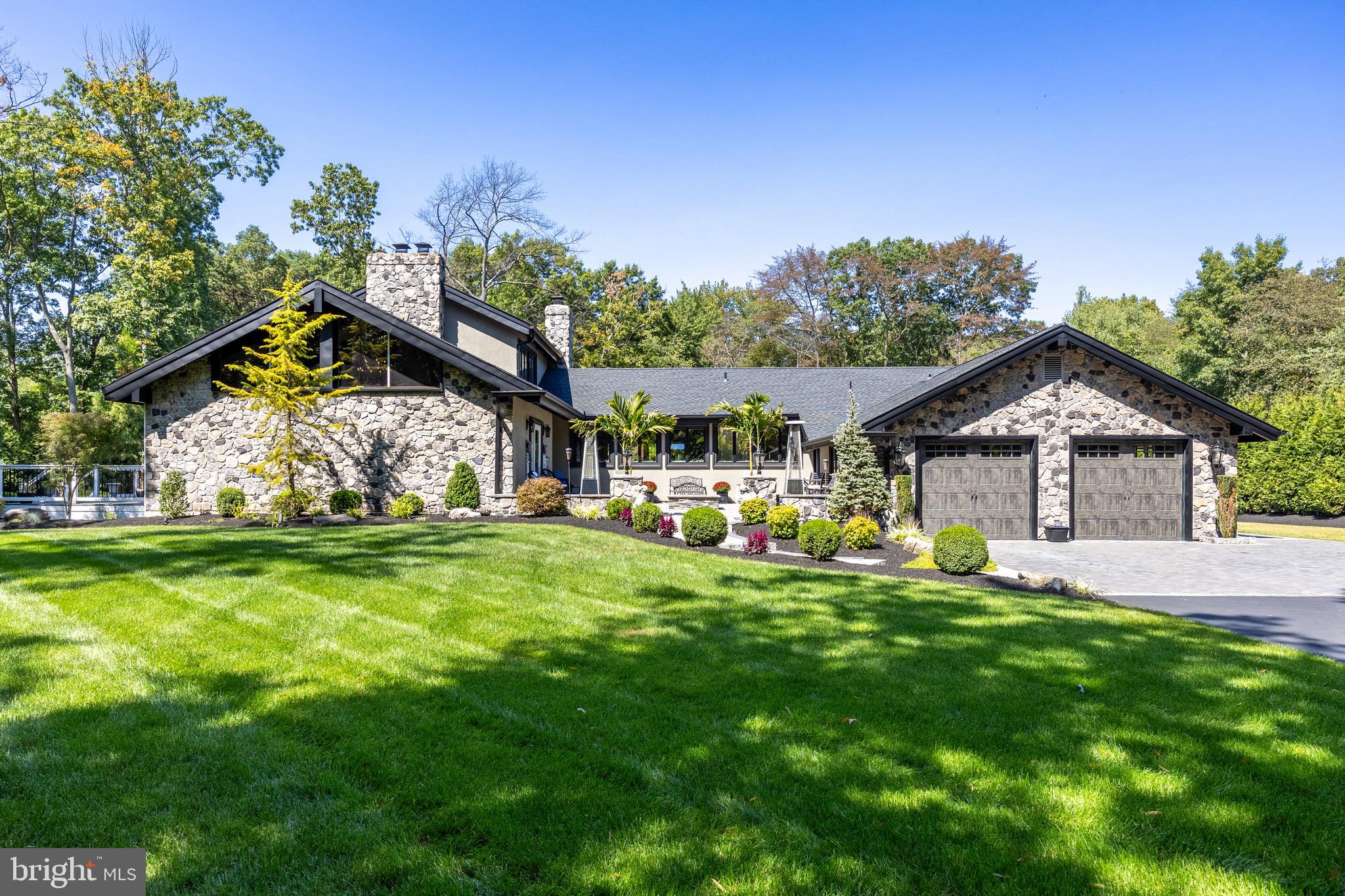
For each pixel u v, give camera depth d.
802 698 5.25
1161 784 3.99
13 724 4.52
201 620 6.88
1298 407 26.44
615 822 3.53
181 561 9.68
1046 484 17.83
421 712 4.84
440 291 20.03
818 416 23.30
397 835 3.40
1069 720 4.91
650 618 7.57
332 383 18.03
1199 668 6.25
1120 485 17.91
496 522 15.67
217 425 18.14
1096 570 12.95
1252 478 27.17
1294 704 5.33
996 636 7.12
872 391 24.98
